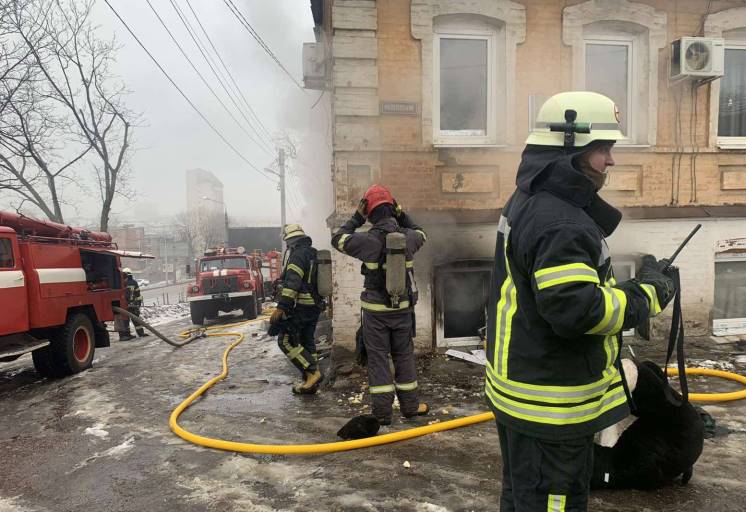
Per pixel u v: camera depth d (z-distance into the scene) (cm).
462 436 383
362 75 601
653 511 270
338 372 563
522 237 168
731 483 298
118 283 867
